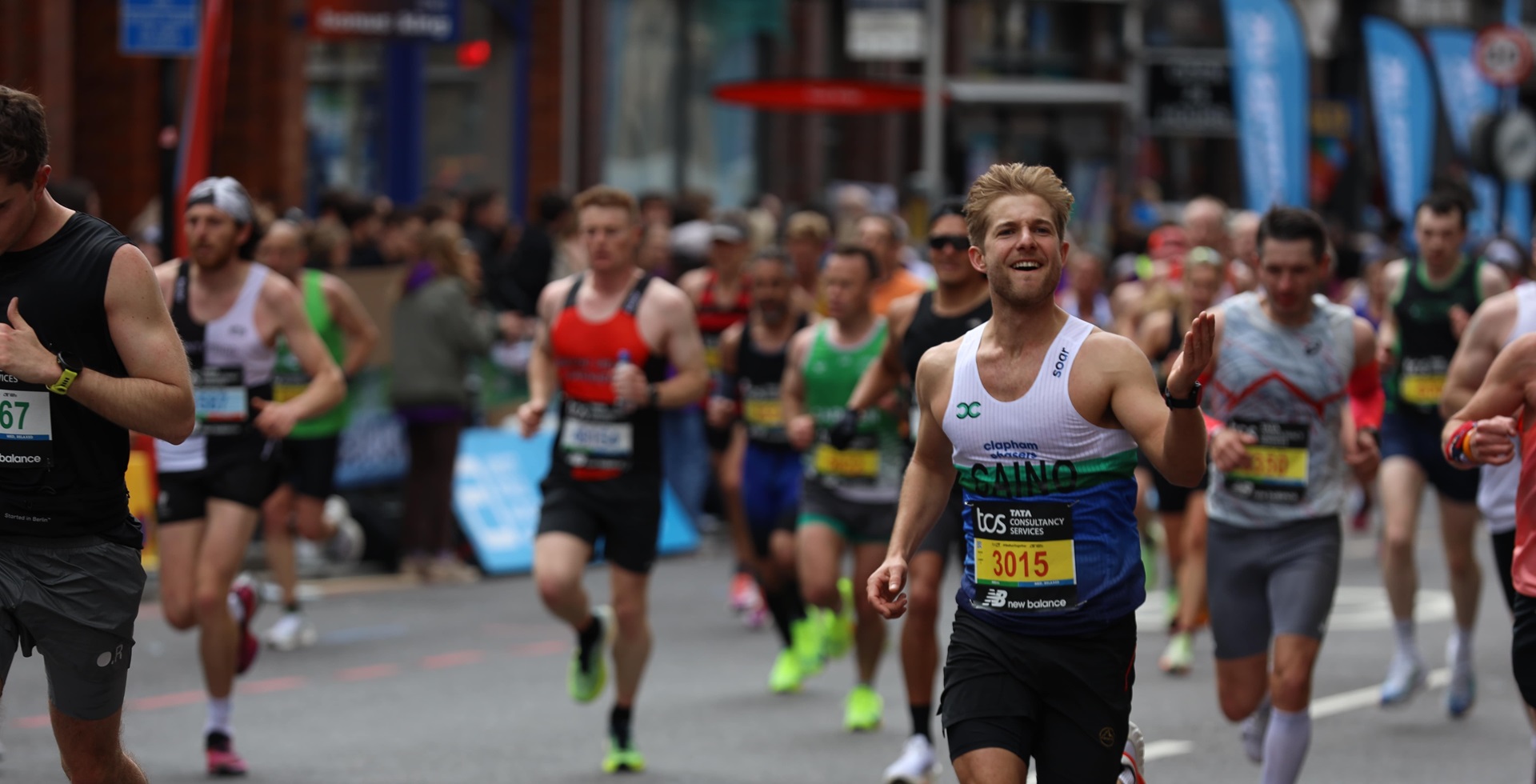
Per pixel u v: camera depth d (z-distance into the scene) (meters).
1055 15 123.00
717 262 39.56
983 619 15.67
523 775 24.84
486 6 74.94
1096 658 15.40
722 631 37.56
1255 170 91.69
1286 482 22.42
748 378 32.56
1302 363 22.50
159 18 36.59
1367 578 45.38
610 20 81.62
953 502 24.11
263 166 60.84
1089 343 15.13
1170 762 25.83
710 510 51.09
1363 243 85.44
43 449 15.68
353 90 67.31
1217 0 128.00
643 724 28.50
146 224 47.06
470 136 74.94
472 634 36.53
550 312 25.81
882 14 61.25
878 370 25.50
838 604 28.05
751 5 90.81
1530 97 148.75
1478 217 88.19
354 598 40.47
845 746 26.94
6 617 15.84
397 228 44.97
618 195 25.14
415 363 41.75
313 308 34.94
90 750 16.58
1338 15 133.62
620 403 24.98
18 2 50.78
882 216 36.31
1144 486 39.41
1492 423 17.89
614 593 25.14
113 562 16.14
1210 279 32.81
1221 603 22.89
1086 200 123.25
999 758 15.11
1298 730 21.59
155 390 15.48
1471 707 29.80
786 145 95.81
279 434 24.67
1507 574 23.98
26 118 14.84
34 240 15.47
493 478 46.09
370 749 26.33
